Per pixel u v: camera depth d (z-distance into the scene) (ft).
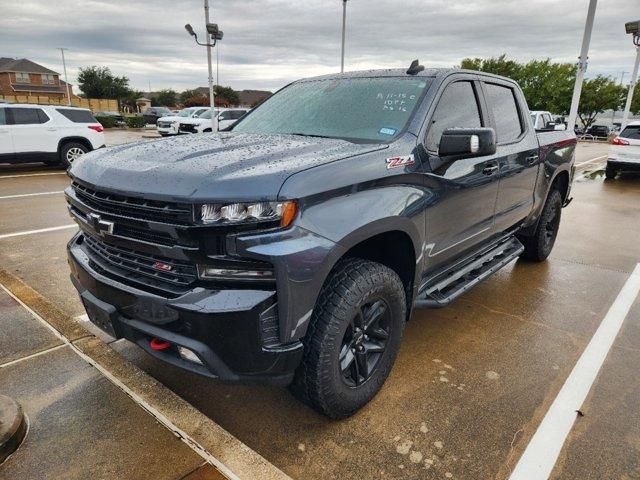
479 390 9.60
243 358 6.84
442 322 12.69
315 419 8.64
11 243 18.47
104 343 10.35
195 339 6.84
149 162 7.64
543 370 10.39
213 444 7.49
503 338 11.84
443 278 11.17
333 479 7.27
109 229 7.48
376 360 8.85
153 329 7.23
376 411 8.86
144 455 7.25
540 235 16.96
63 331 10.78
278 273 6.59
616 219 26.25
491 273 12.51
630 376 10.19
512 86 13.99
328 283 7.63
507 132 13.19
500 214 12.77
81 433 7.69
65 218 22.76
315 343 7.40
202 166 7.15
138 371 9.34
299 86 12.52
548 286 15.49
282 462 7.60
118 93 226.58
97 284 7.89
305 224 6.81
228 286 6.77
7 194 28.94
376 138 9.23
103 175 7.67
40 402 8.41
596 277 16.46
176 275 7.06
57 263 16.19
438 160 9.45
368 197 7.81
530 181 14.29
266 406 9.00
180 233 6.64
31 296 12.57
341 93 11.03
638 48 59.82
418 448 7.93
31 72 242.99
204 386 9.58
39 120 38.99
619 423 8.63
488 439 8.17
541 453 7.85
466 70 11.53
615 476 7.41
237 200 6.45
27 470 6.94
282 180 6.72
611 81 150.41
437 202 9.47
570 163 17.47
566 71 137.80
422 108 9.64
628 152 40.88
